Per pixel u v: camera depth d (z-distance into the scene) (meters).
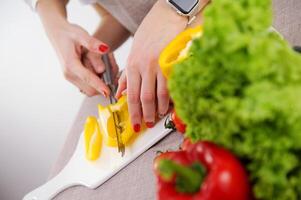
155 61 0.63
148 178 0.61
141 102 0.63
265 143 0.27
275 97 0.26
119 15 1.02
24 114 1.65
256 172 0.28
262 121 0.27
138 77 0.65
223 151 0.28
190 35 0.53
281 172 0.27
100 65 0.86
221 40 0.27
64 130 1.64
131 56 0.67
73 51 0.89
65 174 0.75
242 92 0.27
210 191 0.27
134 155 0.65
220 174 0.27
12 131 1.69
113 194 0.64
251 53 0.26
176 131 0.63
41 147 1.70
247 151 0.27
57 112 1.61
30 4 1.09
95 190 0.68
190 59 0.31
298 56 0.30
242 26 0.28
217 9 0.28
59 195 0.74
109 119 0.68
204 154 0.29
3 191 1.78
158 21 0.68
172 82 0.31
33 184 1.78
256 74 0.26
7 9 1.48
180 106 0.31
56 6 1.03
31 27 1.49
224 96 0.28
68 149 0.86
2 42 1.57
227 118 0.27
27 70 1.59
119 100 0.70
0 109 1.67
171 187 0.30
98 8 1.12
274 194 0.28
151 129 0.65
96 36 1.09
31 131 1.68
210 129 0.29
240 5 0.28
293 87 0.27
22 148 1.72
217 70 0.28
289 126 0.26
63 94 1.58
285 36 0.60
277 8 0.64
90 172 0.70
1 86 1.63
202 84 0.28
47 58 1.53
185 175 0.28
